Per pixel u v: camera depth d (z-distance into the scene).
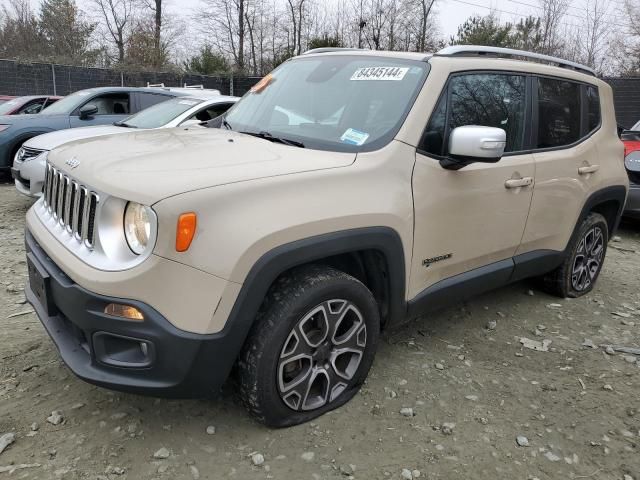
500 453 2.71
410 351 3.64
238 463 2.53
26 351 3.40
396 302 3.06
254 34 36.69
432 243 3.16
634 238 7.20
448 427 2.85
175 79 25.75
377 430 2.81
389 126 3.05
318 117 3.31
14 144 8.54
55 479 2.38
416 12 34.31
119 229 2.39
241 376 2.57
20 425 2.71
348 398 2.98
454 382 3.30
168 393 2.39
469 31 30.20
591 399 3.22
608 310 4.57
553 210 4.07
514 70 3.75
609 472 2.63
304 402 2.76
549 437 2.86
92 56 35.34
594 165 4.41
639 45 30.14
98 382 2.39
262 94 3.88
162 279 2.24
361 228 2.71
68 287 2.41
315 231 2.54
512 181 3.59
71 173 2.70
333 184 2.67
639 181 6.71
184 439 2.67
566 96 4.22
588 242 4.68
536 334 4.04
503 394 3.22
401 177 2.95
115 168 2.54
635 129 7.68
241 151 2.84
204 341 2.31
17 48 38.59
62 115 8.84
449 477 2.53
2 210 7.16
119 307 2.29
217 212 2.30
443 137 3.20
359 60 3.58
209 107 7.39
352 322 2.87
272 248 2.40
